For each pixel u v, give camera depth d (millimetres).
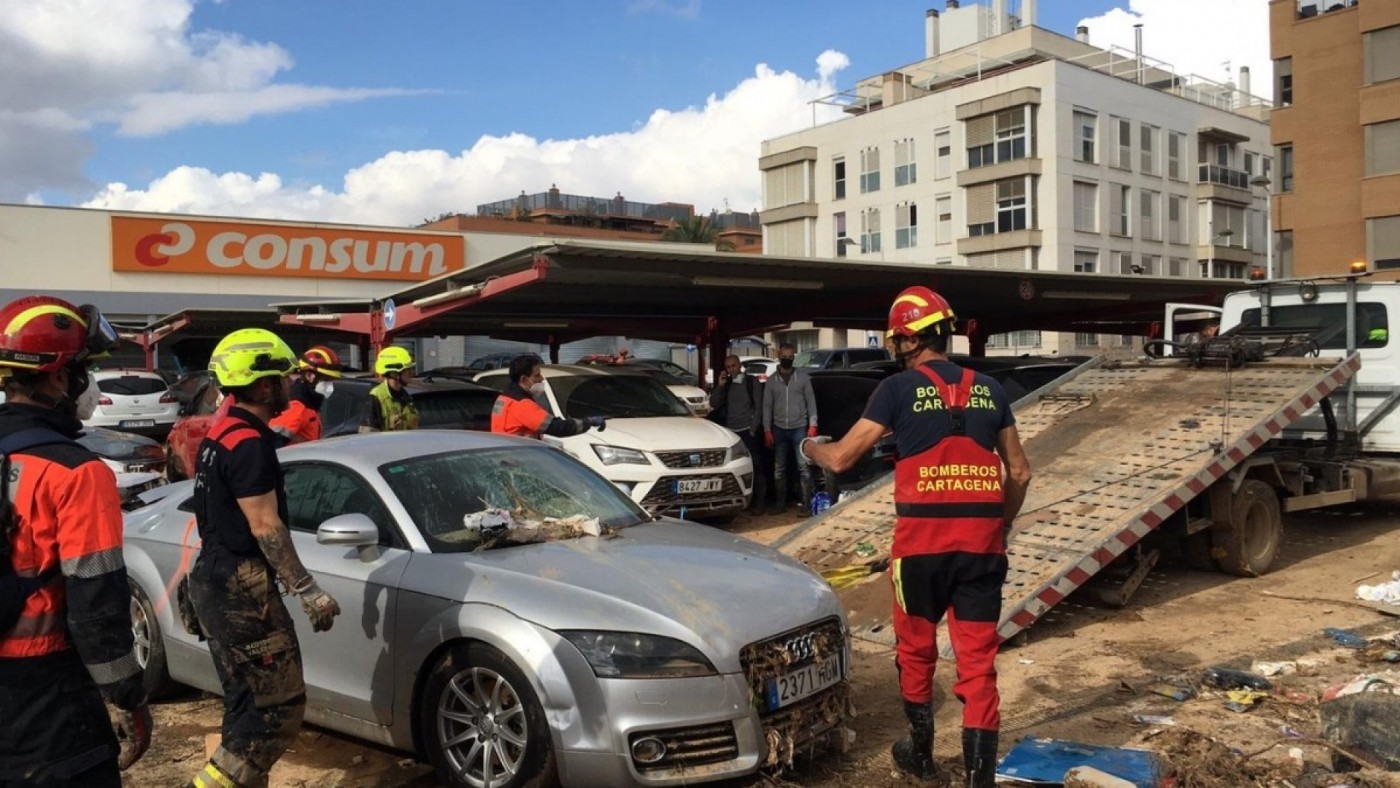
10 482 2529
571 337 20703
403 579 4383
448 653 4195
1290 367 8406
